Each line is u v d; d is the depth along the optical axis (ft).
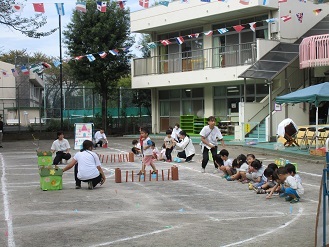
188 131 106.42
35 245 23.02
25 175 50.67
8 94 141.49
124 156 66.74
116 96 125.80
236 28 80.69
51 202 34.78
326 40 78.23
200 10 98.99
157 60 111.96
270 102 81.92
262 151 71.15
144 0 52.60
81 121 122.21
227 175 46.80
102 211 31.65
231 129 98.63
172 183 44.27
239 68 91.61
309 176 48.11
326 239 20.89
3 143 101.71
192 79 101.45
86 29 115.75
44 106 130.41
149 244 23.24
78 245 23.06
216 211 31.89
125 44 117.60
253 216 30.22
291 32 93.61
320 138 67.87
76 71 118.62
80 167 40.32
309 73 87.15
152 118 118.93
